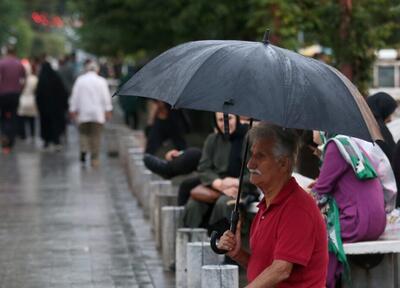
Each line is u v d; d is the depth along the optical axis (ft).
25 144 187.01
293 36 97.71
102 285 64.44
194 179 72.59
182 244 61.77
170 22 161.58
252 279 36.68
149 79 36.76
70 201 106.93
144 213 96.37
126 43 174.50
